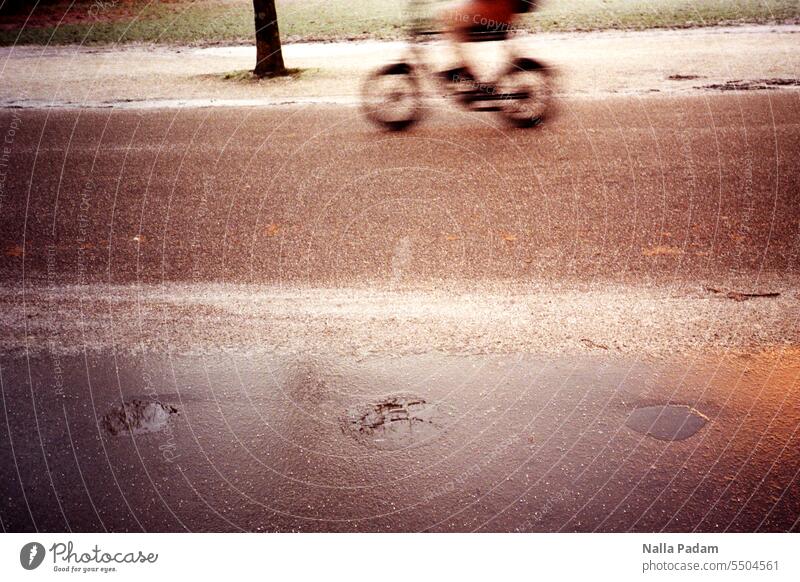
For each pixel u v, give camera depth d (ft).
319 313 11.71
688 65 28.45
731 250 13.33
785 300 11.50
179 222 15.67
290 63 32.09
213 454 8.61
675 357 10.06
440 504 7.84
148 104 26.58
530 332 10.89
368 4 43.96
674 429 8.67
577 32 36.22
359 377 9.95
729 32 34.68
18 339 11.07
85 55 37.09
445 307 11.76
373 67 30.30
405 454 8.52
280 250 14.17
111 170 19.19
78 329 11.36
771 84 24.82
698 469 8.10
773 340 10.38
